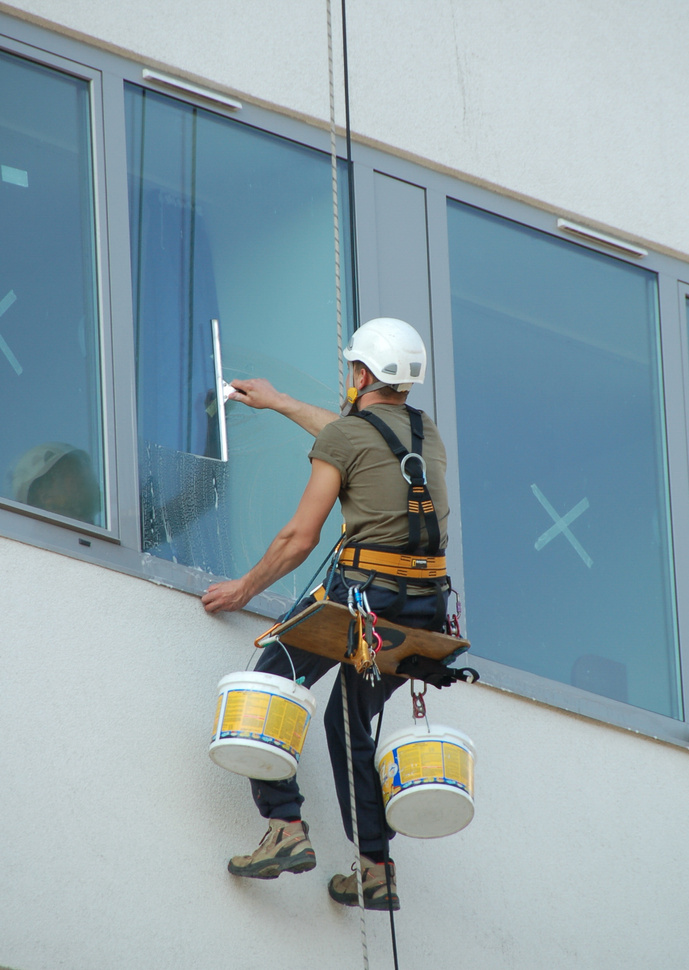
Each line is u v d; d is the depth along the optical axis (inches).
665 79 684.1
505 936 506.9
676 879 552.4
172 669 475.2
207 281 541.6
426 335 584.1
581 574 593.6
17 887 423.2
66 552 468.8
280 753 430.6
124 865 441.4
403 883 494.9
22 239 509.4
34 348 498.0
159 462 507.8
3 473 478.3
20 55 522.6
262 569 464.8
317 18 589.9
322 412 516.7
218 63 560.7
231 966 447.2
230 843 461.7
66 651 457.7
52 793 438.6
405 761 439.5
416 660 447.8
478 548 569.9
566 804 541.6
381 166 594.6
